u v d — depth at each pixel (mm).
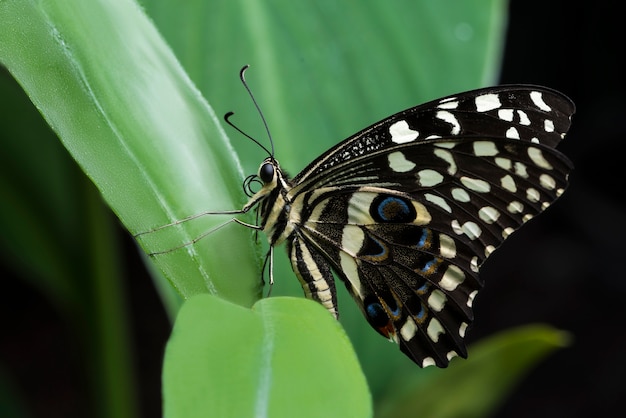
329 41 436
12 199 459
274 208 420
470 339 878
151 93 382
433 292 430
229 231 383
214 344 330
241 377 320
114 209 373
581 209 947
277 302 355
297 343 339
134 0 388
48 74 375
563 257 917
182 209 379
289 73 433
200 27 431
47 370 840
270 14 435
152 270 412
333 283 431
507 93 419
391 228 429
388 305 433
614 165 963
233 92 430
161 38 388
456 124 422
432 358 430
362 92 436
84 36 379
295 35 435
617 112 985
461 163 425
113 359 464
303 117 433
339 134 434
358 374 337
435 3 440
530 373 837
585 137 982
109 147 376
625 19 972
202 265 378
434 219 429
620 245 915
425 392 442
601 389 822
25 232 458
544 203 423
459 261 429
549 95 417
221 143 387
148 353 877
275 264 433
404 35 438
